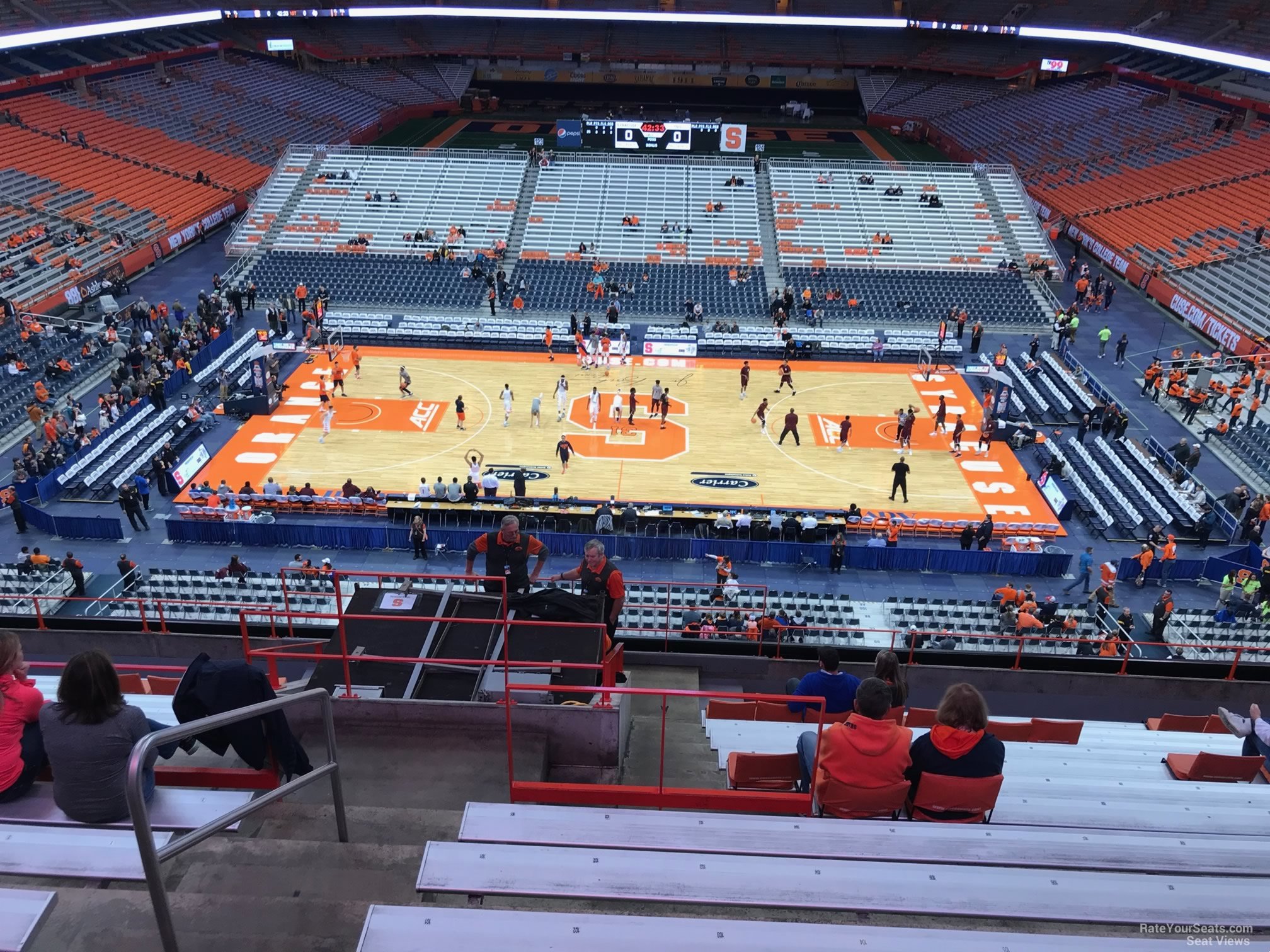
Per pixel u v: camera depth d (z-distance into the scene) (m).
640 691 7.12
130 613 22.69
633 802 7.13
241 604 22.48
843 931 4.57
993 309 49.41
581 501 30.89
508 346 44.97
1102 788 8.16
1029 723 12.37
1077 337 46.44
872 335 45.28
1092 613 25.19
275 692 7.47
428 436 36.00
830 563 28.55
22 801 6.17
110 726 5.61
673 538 28.75
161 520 29.92
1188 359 42.78
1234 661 18.52
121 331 43.22
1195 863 5.61
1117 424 35.34
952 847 5.68
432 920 4.58
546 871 5.23
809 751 7.38
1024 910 5.02
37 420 33.78
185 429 35.59
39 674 18.61
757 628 20.06
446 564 28.16
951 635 18.88
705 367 43.38
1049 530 30.47
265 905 4.90
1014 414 37.91
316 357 43.09
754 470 34.12
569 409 38.59
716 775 8.58
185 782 7.03
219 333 42.88
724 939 4.52
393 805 7.25
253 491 30.59
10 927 4.57
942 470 34.59
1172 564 27.92
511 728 7.91
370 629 8.91
